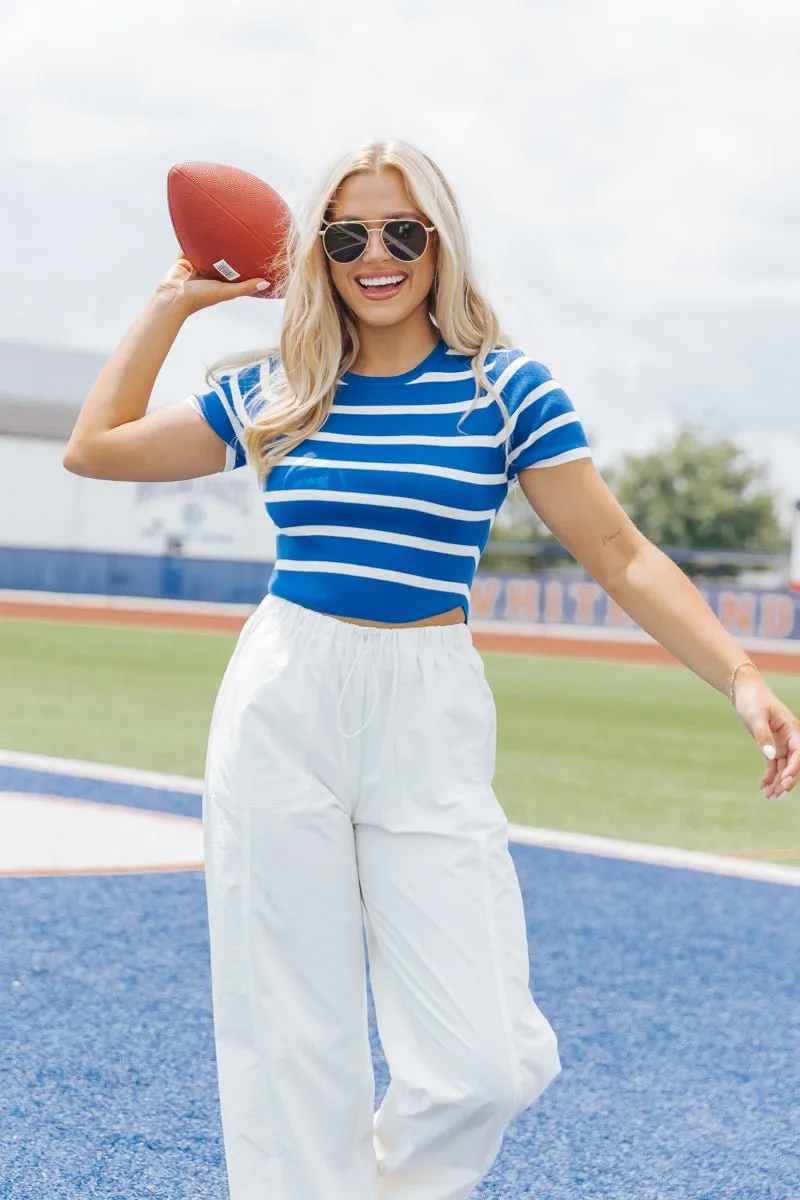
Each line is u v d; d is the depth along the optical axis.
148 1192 3.36
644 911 6.31
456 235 2.64
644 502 68.75
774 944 5.82
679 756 12.48
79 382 42.53
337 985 2.61
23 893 6.18
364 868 2.64
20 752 11.08
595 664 23.95
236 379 2.82
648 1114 3.97
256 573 37.81
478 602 33.44
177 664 19.83
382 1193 2.62
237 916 2.62
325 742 2.59
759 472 68.19
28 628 26.42
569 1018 4.78
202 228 2.99
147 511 40.00
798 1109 4.05
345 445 2.62
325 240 2.63
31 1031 4.44
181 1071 4.15
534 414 2.65
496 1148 2.57
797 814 9.49
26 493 40.12
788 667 25.06
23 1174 3.43
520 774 11.00
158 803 8.64
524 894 6.58
